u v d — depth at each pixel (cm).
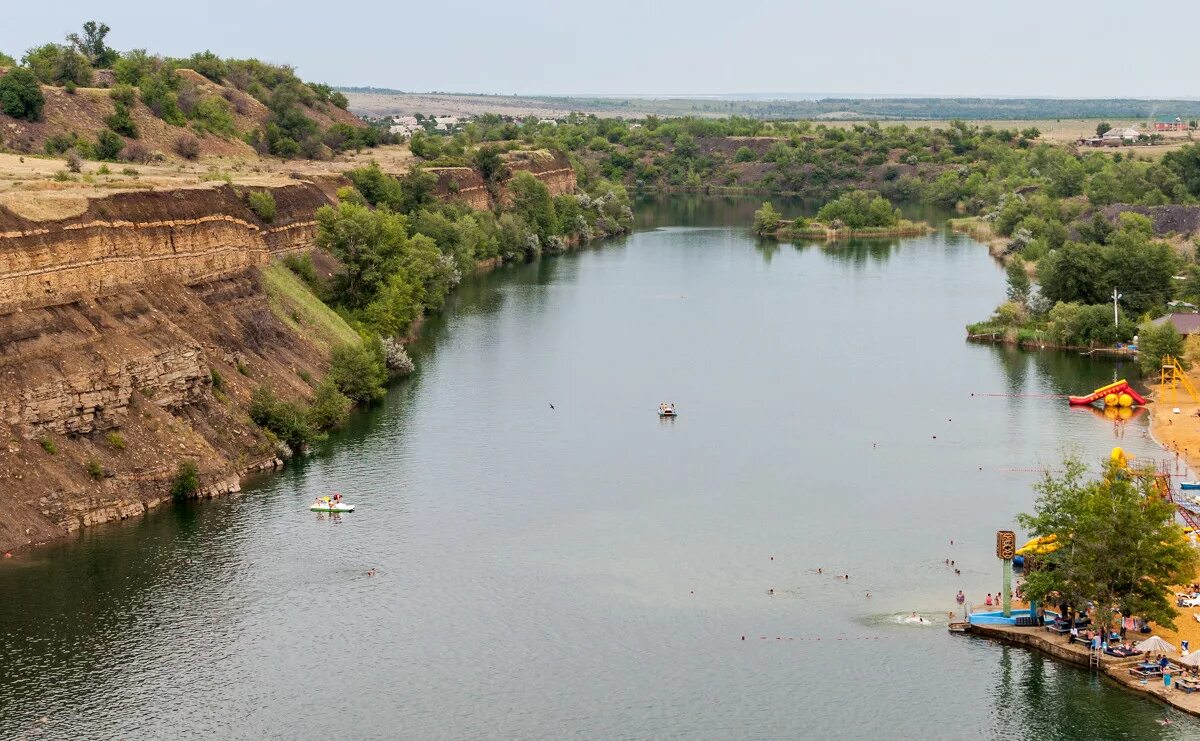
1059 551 10581
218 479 13488
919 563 12062
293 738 8994
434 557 12075
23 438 12200
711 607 11156
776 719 9388
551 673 10006
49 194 14188
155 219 15300
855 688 9831
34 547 11731
